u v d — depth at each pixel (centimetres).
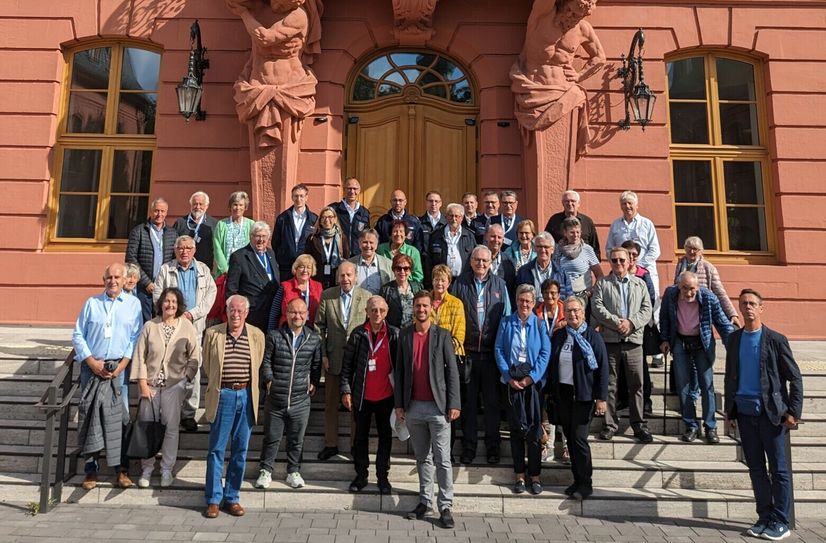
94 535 402
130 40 852
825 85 841
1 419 545
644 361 553
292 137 778
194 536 404
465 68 854
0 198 812
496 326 504
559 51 771
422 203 830
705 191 845
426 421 450
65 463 495
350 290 515
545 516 457
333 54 826
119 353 483
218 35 826
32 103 831
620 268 528
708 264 584
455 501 466
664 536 422
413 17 808
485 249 512
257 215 767
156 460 496
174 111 817
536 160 773
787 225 816
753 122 862
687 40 846
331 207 603
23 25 842
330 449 503
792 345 757
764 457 439
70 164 845
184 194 803
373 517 448
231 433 461
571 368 471
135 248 572
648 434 520
